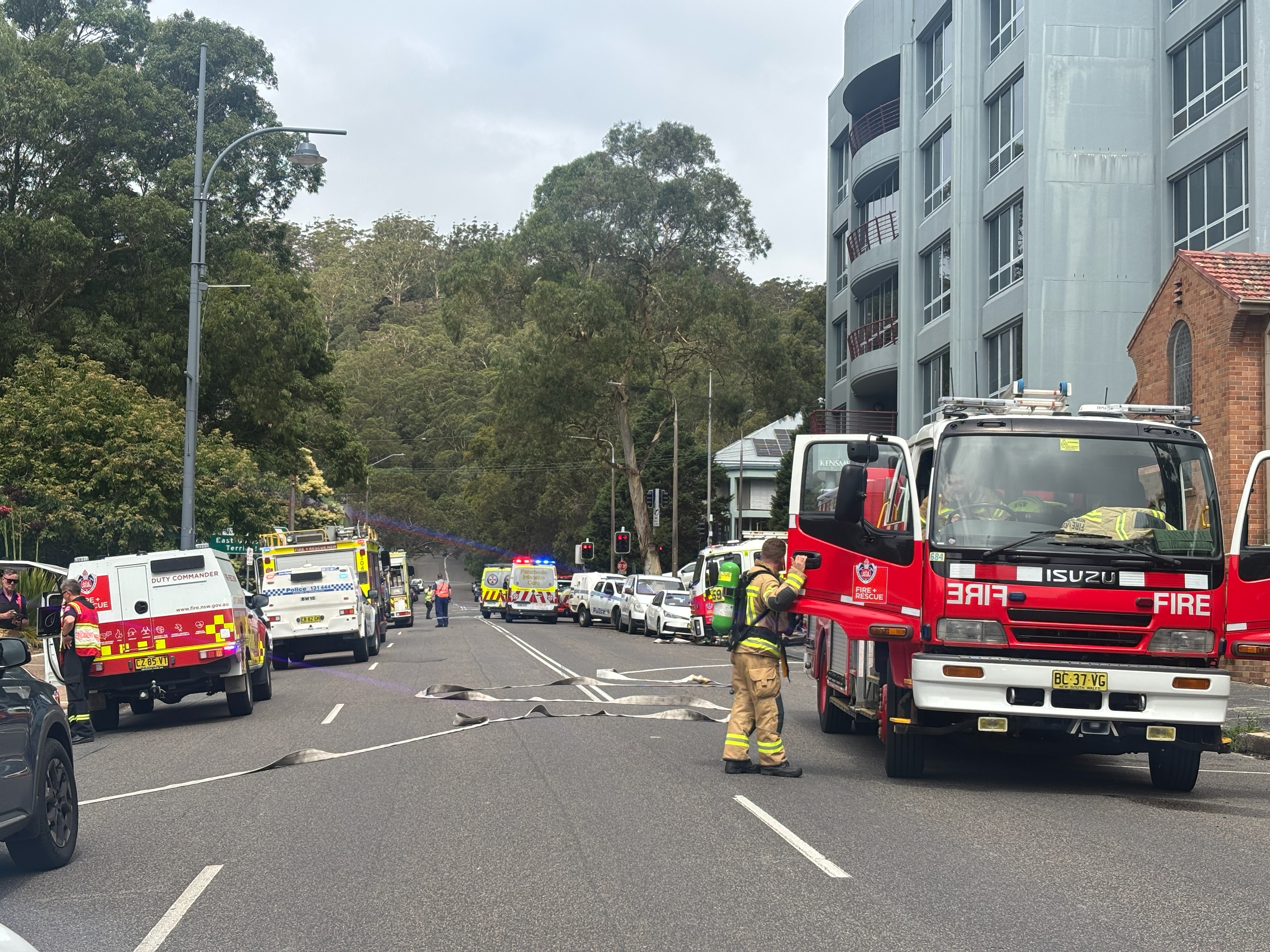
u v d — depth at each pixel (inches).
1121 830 336.5
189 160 1438.2
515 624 2027.6
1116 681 375.2
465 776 422.3
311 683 865.5
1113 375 1160.2
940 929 235.1
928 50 1531.7
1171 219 1131.3
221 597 639.8
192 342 1002.1
